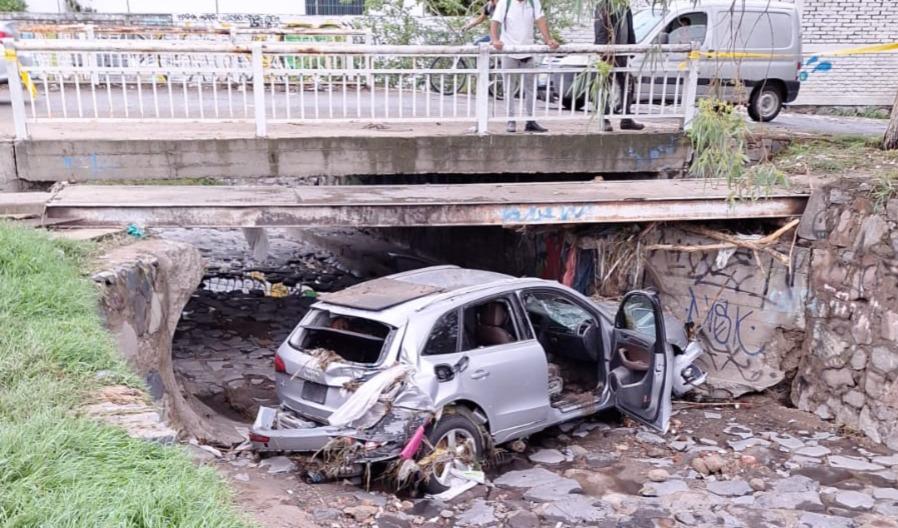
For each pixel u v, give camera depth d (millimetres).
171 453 3098
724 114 6098
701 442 6414
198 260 6758
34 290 4625
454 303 5613
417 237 14422
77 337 4152
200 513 2631
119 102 12164
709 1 11727
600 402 6488
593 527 4578
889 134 9031
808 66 16406
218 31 13633
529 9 8906
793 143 9617
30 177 7906
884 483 5523
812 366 7145
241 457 5570
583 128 9953
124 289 5453
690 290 8172
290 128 9422
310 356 5473
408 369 5102
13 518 2398
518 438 5934
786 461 5941
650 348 6488
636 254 8461
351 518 4438
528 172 9086
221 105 12070
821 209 7102
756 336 7633
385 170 8680
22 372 3715
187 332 9859
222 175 8305
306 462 5371
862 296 6562
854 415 6645
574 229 9062
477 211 7602
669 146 9367
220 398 7746
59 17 17156
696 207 7727
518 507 4883
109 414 3410
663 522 4656
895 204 6312
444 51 8508
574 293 6488
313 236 16188
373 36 15211
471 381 5414
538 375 5938
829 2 16109
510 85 9055
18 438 2908
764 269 7520
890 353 6266
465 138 8797
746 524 4660
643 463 5891
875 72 16594
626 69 8812
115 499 2584
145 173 8148
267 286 12641
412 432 4934
